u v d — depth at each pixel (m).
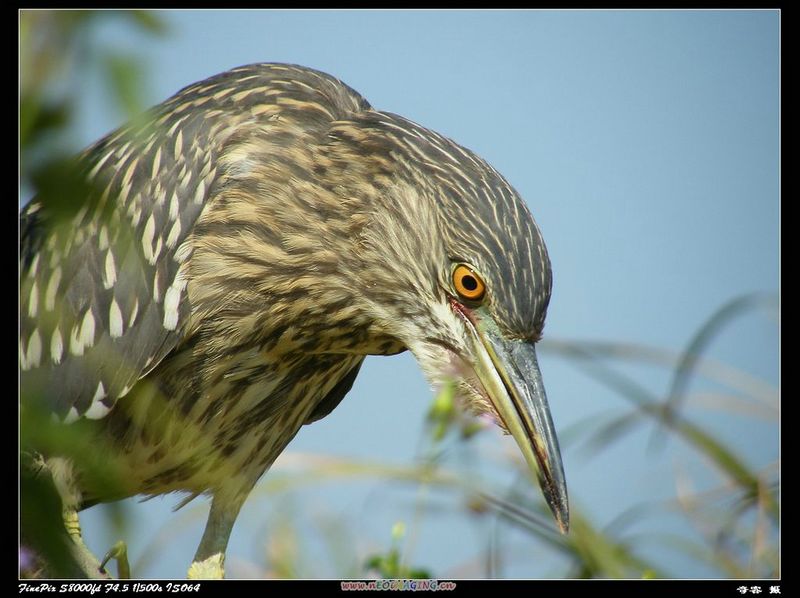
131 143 8.70
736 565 8.48
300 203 8.41
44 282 8.54
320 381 9.27
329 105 9.08
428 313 8.24
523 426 7.90
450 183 8.03
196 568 8.84
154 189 8.48
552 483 7.79
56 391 8.48
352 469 8.28
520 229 7.84
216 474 8.93
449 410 7.94
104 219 3.08
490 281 7.84
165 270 8.34
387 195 8.29
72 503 7.42
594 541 8.20
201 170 8.48
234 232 8.41
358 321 8.57
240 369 8.65
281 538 8.24
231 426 8.84
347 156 8.43
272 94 8.94
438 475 8.27
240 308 8.45
